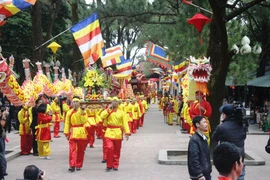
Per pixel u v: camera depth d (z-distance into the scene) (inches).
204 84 511.8
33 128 599.2
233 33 727.7
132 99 939.3
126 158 576.7
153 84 2977.4
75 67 1208.2
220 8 479.5
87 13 928.3
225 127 320.8
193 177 276.5
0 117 442.3
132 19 946.7
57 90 802.8
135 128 936.9
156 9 912.9
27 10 1229.7
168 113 1169.4
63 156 602.2
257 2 518.3
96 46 640.4
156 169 496.1
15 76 493.7
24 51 1227.9
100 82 647.8
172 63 1075.9
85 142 493.4
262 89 1236.5
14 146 698.8
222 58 515.8
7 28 1175.6
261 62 1139.3
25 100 515.8
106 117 486.9
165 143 739.4
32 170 209.6
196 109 520.7
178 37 708.0
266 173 466.0
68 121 490.6
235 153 155.8
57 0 1086.4
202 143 282.8
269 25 1074.7
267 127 902.4
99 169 500.4
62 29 1441.9
